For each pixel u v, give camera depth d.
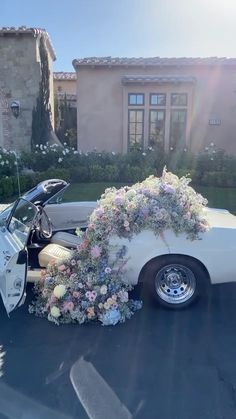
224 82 14.50
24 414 2.40
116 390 2.61
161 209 3.49
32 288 4.16
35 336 3.31
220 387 2.64
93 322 3.52
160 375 2.77
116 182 12.04
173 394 2.57
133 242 3.51
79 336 3.31
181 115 14.82
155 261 3.61
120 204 3.58
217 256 3.55
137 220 3.50
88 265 3.56
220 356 3.01
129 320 3.57
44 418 2.37
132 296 4.00
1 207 5.41
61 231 4.82
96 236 3.57
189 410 2.43
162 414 2.39
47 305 3.56
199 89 14.63
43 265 3.95
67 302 3.46
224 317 3.64
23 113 15.37
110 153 13.19
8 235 3.86
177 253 3.55
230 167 11.71
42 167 12.15
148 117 14.78
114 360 2.96
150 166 12.19
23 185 10.22
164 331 3.39
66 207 4.96
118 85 14.73
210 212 4.35
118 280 3.55
